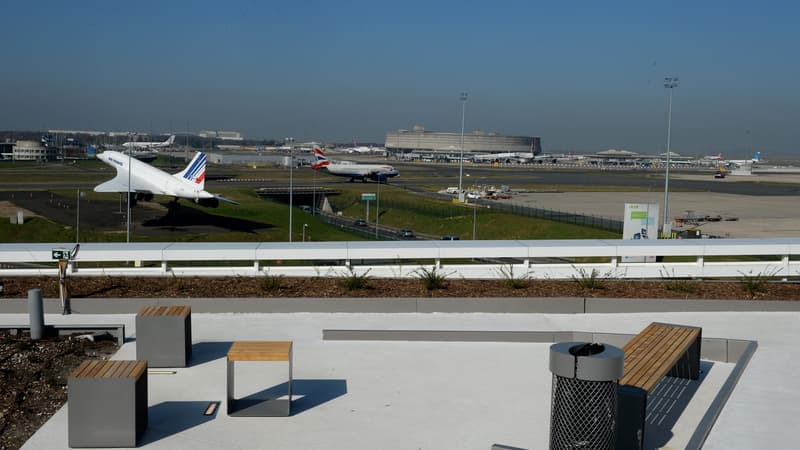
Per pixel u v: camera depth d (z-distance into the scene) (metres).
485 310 12.69
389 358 10.34
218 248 14.03
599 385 6.48
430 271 14.48
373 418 8.18
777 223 57.12
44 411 8.15
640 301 12.89
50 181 84.56
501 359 10.37
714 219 58.81
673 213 64.94
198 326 11.67
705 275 15.31
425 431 7.83
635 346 8.93
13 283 13.34
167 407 8.42
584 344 6.89
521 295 13.28
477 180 113.56
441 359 10.32
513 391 9.08
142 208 60.56
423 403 8.65
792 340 11.23
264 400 8.51
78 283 13.33
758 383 9.00
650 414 8.46
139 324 9.70
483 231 58.12
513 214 61.81
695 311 13.00
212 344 10.81
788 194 90.38
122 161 61.28
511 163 199.62
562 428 6.62
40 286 13.20
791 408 8.10
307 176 113.50
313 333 11.43
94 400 7.20
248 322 11.92
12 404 8.29
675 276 15.31
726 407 8.10
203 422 8.00
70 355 10.00
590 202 75.56
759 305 13.03
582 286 13.85
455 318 12.33
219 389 9.02
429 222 63.31
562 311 12.77
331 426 7.94
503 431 7.84
